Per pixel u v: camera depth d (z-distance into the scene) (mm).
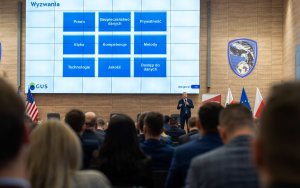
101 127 8508
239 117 2414
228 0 15234
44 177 1971
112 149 3492
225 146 2350
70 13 14805
